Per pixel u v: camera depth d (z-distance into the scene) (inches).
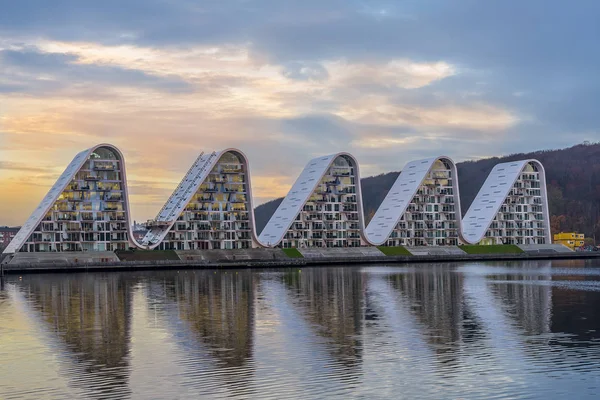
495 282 4284.0
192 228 7332.7
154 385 1672.0
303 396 1577.3
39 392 1627.7
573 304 3016.7
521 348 2030.0
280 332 2332.7
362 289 3860.7
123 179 7012.8
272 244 7657.5
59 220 6781.5
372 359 1908.2
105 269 6097.4
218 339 2217.0
